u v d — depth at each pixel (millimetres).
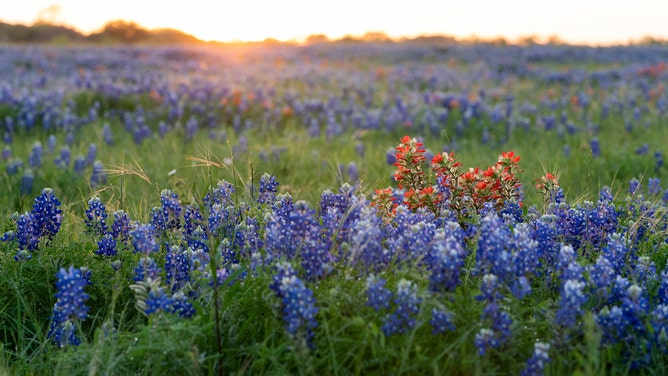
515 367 3301
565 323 3344
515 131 12719
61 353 3537
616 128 13094
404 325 3371
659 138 11219
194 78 19172
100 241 4484
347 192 4758
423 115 13914
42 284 4309
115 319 4176
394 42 50312
